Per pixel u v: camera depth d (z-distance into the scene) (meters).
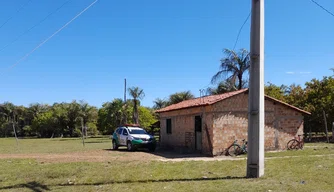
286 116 22.22
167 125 27.88
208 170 12.94
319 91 32.50
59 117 81.50
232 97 20.53
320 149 21.31
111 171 13.13
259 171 10.84
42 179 11.80
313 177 10.40
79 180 11.45
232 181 10.27
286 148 21.97
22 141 52.75
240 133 20.44
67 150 26.66
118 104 55.66
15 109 93.62
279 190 8.73
